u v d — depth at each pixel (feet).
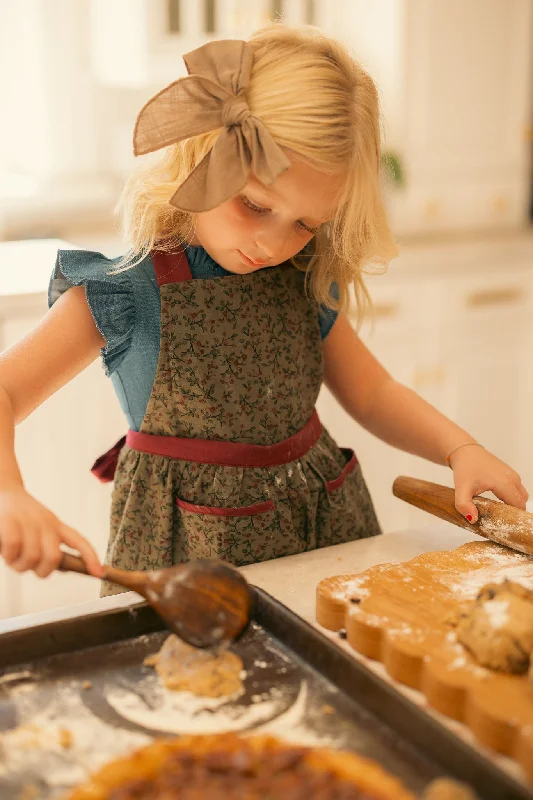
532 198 9.46
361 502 4.05
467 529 3.38
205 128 3.07
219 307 3.55
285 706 2.36
